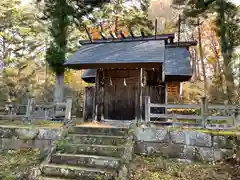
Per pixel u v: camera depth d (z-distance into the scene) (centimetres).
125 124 718
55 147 557
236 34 1002
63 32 1091
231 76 979
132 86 806
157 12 1662
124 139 565
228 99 955
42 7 1184
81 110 1191
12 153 641
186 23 1434
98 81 834
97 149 536
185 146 558
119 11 1758
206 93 1573
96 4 1227
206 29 2094
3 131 689
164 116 647
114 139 570
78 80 1997
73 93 1603
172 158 561
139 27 1720
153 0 1695
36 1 1204
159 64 686
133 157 555
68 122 698
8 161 575
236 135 515
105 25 1780
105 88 830
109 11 1605
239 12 1009
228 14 1013
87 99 847
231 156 509
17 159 589
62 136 602
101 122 777
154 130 591
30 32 1736
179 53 939
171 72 814
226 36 999
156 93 846
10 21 1786
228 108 597
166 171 496
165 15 1638
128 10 1777
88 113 835
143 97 799
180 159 554
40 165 490
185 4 1255
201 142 546
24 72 1859
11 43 1905
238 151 500
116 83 823
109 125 693
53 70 1084
